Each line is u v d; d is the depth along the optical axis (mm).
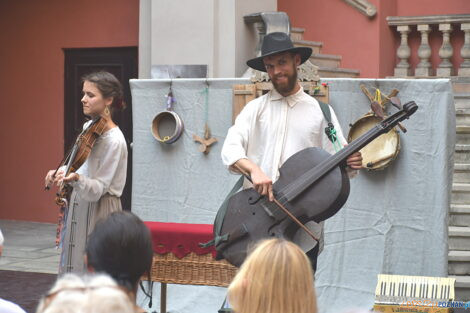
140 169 6992
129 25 12164
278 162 4816
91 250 3117
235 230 4613
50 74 12797
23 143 13016
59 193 5340
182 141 6828
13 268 9094
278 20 9773
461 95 10125
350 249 6285
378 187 6215
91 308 2150
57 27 12711
